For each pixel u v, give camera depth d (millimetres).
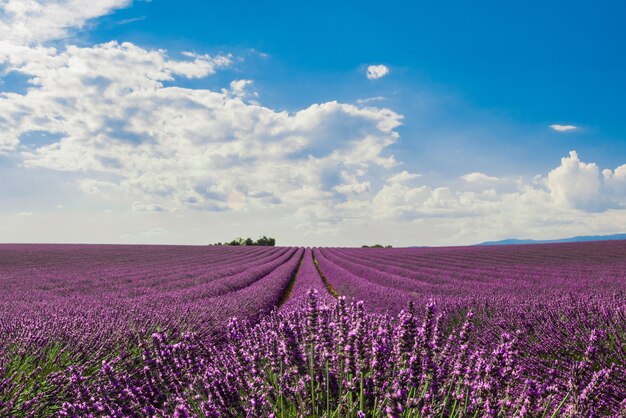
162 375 2848
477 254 32562
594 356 2615
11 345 4184
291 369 3049
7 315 6129
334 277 17875
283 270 21000
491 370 2426
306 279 17297
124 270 21094
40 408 2953
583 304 5688
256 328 4637
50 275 18062
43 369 3654
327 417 2504
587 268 17984
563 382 3117
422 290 11344
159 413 2551
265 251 47188
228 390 2510
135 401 2732
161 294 10758
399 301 8398
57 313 6309
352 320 3309
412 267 21984
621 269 17016
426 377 2623
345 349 2607
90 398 2643
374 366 2533
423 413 2297
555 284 11773
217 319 6559
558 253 28859
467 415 2469
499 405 2326
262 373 3113
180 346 2965
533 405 2164
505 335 2609
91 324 5039
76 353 4020
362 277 17953
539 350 4223
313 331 3152
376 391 2518
